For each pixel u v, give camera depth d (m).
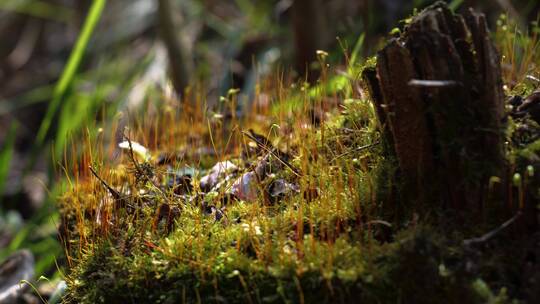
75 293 0.82
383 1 1.60
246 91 1.58
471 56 0.73
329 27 1.91
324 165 0.84
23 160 2.17
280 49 1.78
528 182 0.74
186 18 2.15
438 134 0.74
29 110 2.47
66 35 2.78
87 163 0.91
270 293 0.76
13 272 1.09
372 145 0.82
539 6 1.47
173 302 0.77
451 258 0.73
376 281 0.73
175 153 0.99
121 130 1.07
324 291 0.74
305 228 0.80
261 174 0.88
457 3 1.17
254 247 0.77
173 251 0.79
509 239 0.75
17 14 2.88
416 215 0.74
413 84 0.71
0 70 2.73
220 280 0.77
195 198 0.87
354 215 0.79
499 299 0.70
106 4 2.30
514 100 0.81
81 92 1.89
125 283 0.79
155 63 1.89
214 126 1.06
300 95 0.99
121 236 0.83
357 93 0.95
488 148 0.73
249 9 2.07
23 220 1.81
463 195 0.75
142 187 0.89
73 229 0.92
